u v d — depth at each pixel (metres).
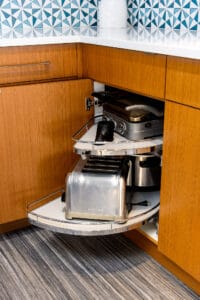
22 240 1.51
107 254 1.42
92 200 1.26
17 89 1.35
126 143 1.30
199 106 0.97
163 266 1.34
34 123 1.43
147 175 1.43
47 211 1.38
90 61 1.44
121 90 1.54
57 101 1.44
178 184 1.11
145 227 1.39
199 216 1.05
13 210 1.49
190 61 0.97
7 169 1.42
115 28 1.75
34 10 1.76
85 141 1.33
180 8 1.56
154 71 1.11
